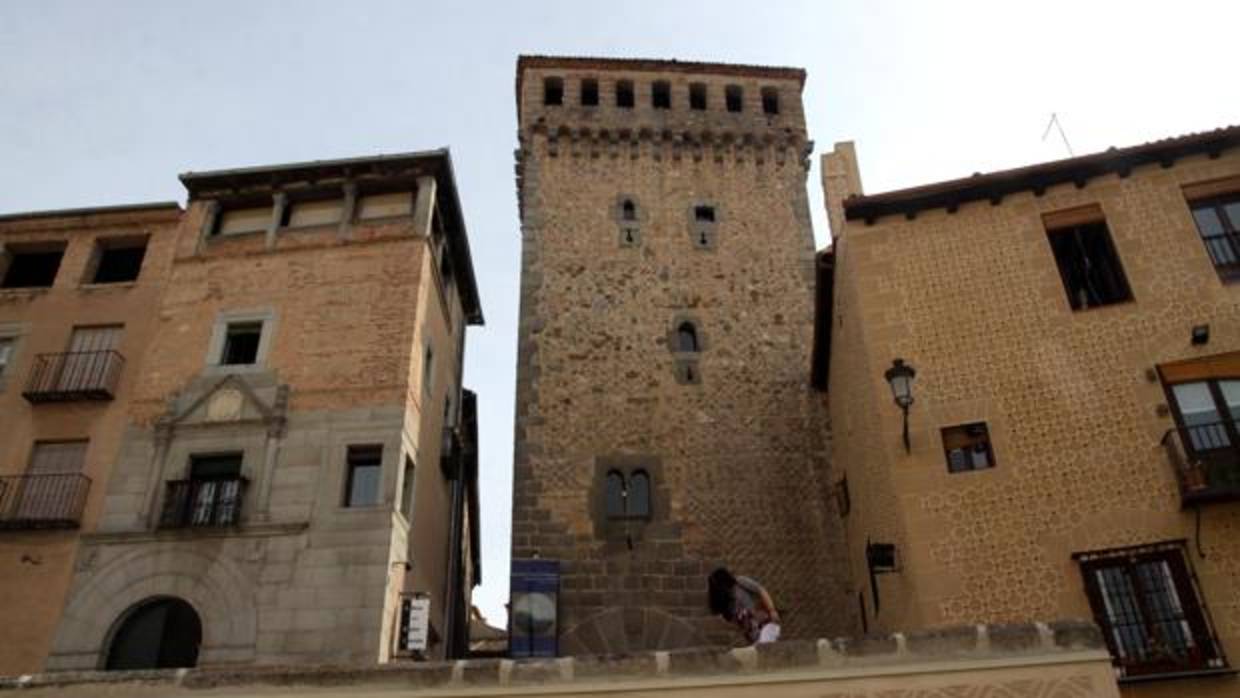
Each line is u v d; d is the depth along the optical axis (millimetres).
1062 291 18281
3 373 22672
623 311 27281
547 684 8523
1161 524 15758
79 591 19438
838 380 23219
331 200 24906
